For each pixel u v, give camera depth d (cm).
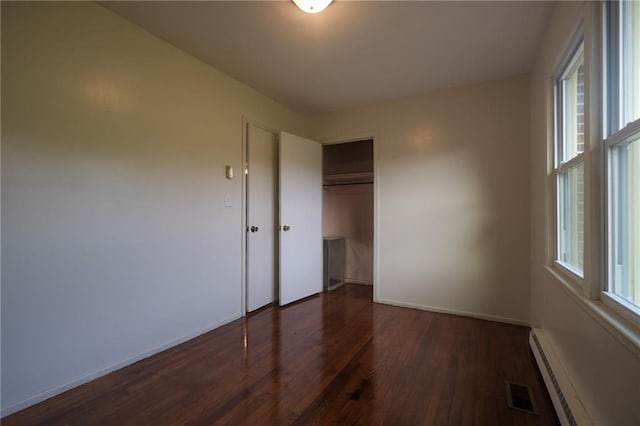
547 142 214
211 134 272
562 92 203
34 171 165
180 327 243
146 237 220
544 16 200
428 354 223
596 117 129
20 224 160
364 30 217
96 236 192
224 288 284
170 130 237
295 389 179
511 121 287
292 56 254
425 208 326
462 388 180
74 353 181
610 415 112
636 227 108
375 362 211
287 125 372
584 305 131
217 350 230
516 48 239
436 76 288
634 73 111
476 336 255
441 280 318
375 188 354
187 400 169
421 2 187
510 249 287
